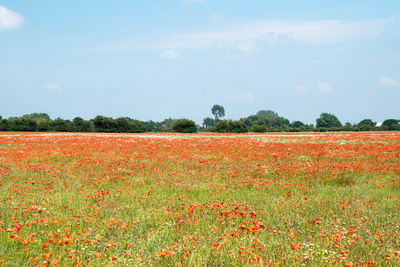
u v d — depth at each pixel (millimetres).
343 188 12352
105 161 18500
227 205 9227
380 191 11625
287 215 8102
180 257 5445
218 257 5410
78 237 6363
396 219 8008
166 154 22500
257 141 34562
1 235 6258
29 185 11844
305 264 5250
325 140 36688
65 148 25375
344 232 6730
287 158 21375
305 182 13531
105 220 7707
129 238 6664
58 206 8953
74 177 13812
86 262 5336
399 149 24203
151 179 13883
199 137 43719
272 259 5293
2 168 15328
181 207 9141
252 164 18422
